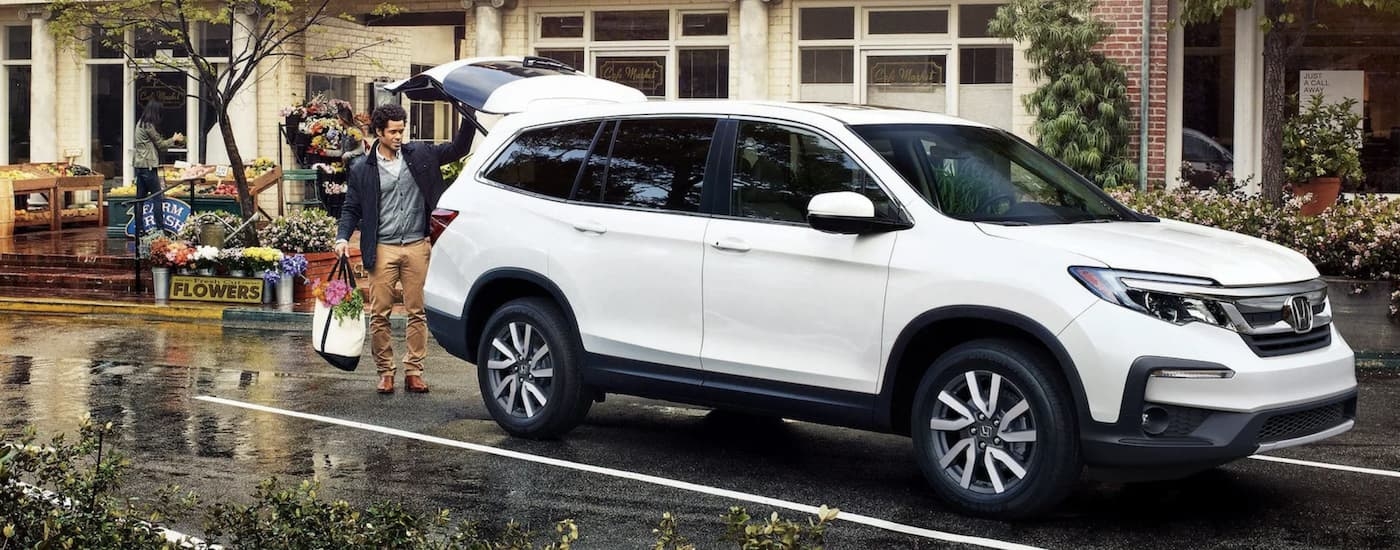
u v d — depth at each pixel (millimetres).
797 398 6922
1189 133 16750
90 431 5020
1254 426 5891
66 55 22641
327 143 17125
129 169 22531
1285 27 13094
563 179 8039
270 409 8992
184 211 19062
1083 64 16250
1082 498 6809
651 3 18734
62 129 22781
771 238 7023
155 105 19203
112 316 14320
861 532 6172
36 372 10539
